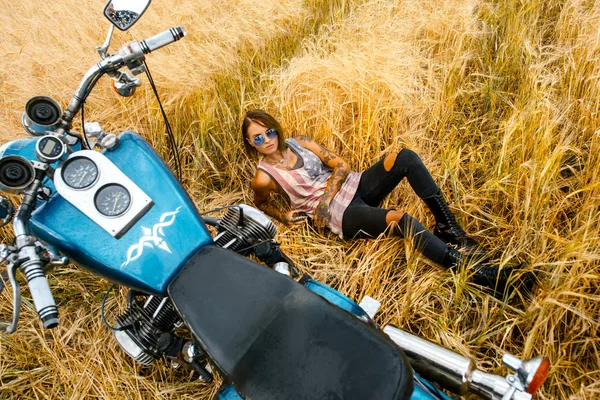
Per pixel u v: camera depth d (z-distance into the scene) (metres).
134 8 2.07
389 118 3.25
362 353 1.42
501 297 2.33
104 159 1.97
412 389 1.37
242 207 2.18
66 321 2.67
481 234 2.66
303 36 4.68
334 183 2.76
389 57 3.58
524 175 2.64
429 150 3.14
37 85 4.25
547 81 3.12
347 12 4.97
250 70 4.21
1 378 2.46
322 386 1.39
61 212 1.96
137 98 3.87
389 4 4.48
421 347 1.68
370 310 2.07
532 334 1.93
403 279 2.56
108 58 2.09
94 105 3.97
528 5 3.95
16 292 1.65
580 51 3.23
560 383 1.93
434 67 3.72
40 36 5.16
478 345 2.19
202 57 4.09
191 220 1.88
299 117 3.40
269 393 1.42
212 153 3.60
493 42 3.92
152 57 4.13
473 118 3.38
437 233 2.67
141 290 1.84
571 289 2.04
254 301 1.62
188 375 2.39
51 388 2.42
